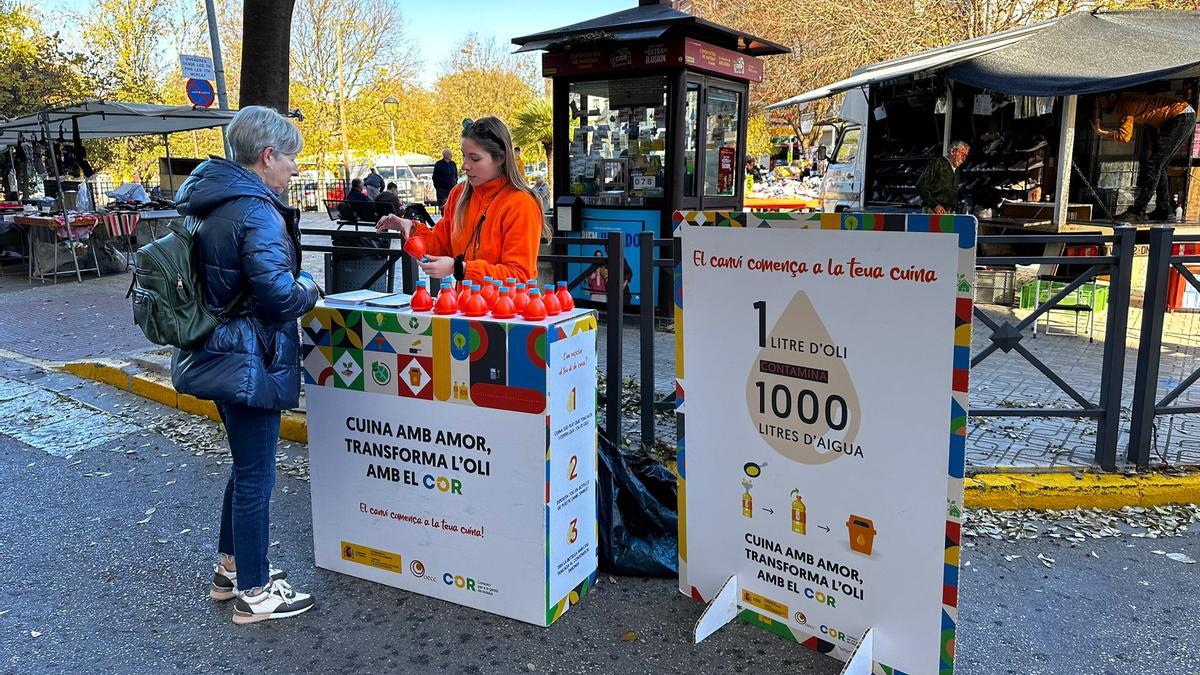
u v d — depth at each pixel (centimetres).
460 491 305
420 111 4981
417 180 3678
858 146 1319
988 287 920
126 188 1511
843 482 256
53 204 1334
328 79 4397
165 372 629
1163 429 491
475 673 278
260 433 293
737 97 845
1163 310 411
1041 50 911
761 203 1326
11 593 333
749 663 280
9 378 664
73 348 767
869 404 244
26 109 2462
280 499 423
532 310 283
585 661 284
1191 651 289
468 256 346
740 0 2539
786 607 285
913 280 226
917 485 238
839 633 270
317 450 335
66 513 411
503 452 292
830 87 1166
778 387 266
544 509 290
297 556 361
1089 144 1034
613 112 798
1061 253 886
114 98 2762
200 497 430
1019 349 427
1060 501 405
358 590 331
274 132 280
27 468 471
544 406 280
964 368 221
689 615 311
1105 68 845
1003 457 446
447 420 300
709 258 273
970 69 896
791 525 275
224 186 268
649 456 396
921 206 932
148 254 261
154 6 3228
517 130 1891
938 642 244
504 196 337
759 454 278
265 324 284
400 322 300
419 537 320
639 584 335
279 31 607
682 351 290
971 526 387
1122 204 1023
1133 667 280
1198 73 742
